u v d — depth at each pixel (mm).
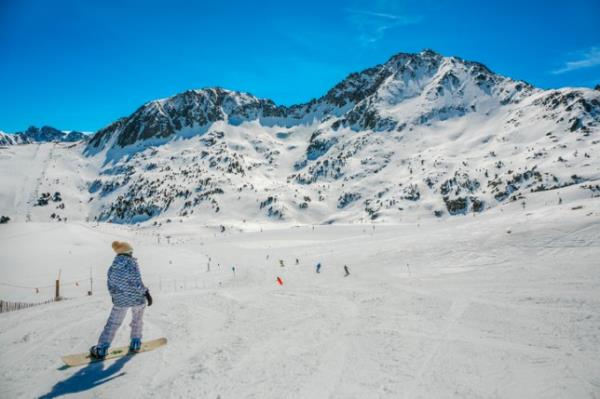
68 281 61562
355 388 5730
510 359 6621
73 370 6695
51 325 10109
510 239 43719
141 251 91812
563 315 9375
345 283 18328
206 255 92062
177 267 72188
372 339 8062
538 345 7262
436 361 6664
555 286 14672
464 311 10398
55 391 5879
